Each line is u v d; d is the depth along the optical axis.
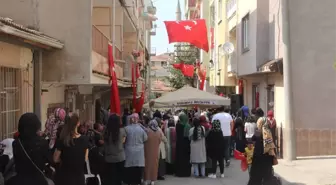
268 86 20.16
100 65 13.23
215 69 35.50
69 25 11.88
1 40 8.95
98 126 11.52
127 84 21.28
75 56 11.84
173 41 26.61
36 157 5.95
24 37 8.92
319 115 16.66
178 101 16.86
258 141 10.45
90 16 11.89
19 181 5.88
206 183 12.84
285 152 16.73
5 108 9.42
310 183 12.13
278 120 18.03
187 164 14.04
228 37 28.88
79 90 16.34
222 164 13.84
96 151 9.85
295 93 16.66
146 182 12.52
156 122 12.80
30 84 10.88
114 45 17.11
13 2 11.80
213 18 39.09
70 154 6.82
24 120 5.98
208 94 17.30
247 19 22.36
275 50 18.30
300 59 16.69
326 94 16.64
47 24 11.87
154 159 12.54
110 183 11.11
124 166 11.62
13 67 9.78
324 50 16.66
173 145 14.48
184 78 54.41
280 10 17.14
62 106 13.79
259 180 10.51
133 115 12.01
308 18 16.66
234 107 26.81
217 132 13.77
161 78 75.38
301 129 16.61
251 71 20.66
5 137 9.36
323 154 16.61
